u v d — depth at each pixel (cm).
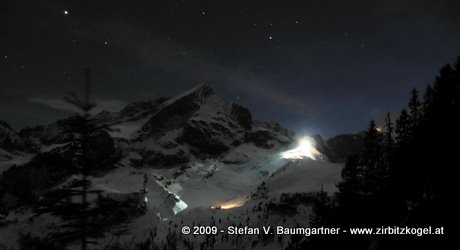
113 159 1812
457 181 3781
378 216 5022
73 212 1723
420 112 6084
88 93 1731
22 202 1761
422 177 4462
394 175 5266
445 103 4806
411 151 5044
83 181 1752
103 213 1786
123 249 1705
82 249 1711
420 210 3616
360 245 4741
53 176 1783
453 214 3272
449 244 2966
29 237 1705
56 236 1697
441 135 4556
